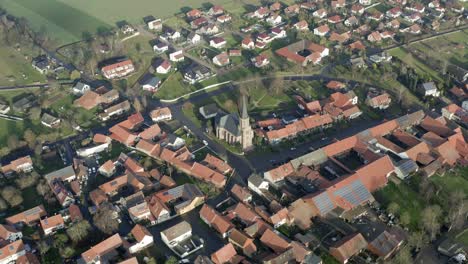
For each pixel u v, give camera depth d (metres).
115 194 194.62
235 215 181.25
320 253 167.25
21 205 188.62
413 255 166.38
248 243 166.75
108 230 171.88
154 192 194.88
